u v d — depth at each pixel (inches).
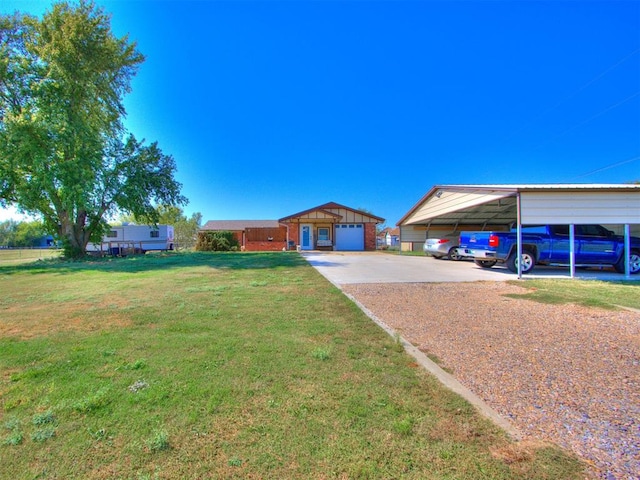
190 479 69.9
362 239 1090.1
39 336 164.2
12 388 108.8
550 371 123.8
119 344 150.7
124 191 770.8
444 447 79.7
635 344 151.9
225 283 329.7
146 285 323.0
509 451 78.4
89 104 760.3
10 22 702.5
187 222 2039.9
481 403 100.3
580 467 72.9
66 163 671.8
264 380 114.4
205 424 89.0
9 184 692.7
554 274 400.8
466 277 374.0
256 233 1189.1
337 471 72.2
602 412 95.7
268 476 70.8
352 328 176.2
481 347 149.3
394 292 282.8
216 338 158.7
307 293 273.9
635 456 76.4
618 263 407.2
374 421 90.4
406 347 148.3
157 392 105.4
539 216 361.1
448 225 864.3
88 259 726.5
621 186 359.6
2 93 680.4
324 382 113.3
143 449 79.0
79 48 701.9
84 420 90.5
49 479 69.9
